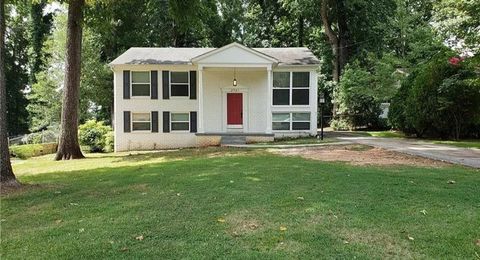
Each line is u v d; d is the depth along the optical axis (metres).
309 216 5.23
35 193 7.50
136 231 4.75
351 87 25.64
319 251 4.03
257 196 6.42
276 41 34.78
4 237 4.69
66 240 4.50
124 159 15.09
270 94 21.14
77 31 16.62
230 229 4.76
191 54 23.27
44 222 5.35
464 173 8.48
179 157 14.30
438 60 17.86
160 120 22.38
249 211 5.52
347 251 4.03
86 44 29.69
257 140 20.44
